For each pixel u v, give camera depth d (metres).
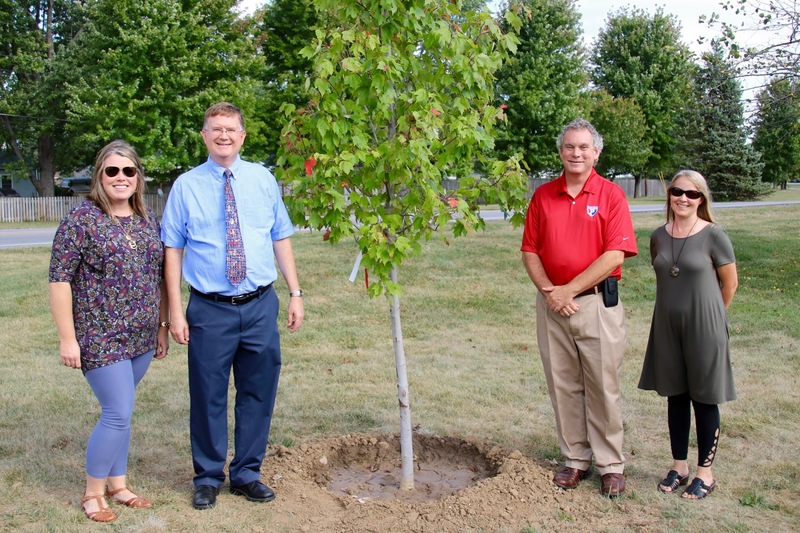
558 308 4.05
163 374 6.66
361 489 4.36
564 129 4.09
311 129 3.96
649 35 45.78
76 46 33.16
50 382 6.36
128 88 27.20
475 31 4.13
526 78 35.84
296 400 5.94
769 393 5.95
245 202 3.80
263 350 3.90
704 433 4.08
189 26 28.56
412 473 4.32
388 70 3.72
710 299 3.98
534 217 4.23
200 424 3.89
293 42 33.91
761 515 3.85
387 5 3.78
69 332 3.54
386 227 3.88
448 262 12.26
